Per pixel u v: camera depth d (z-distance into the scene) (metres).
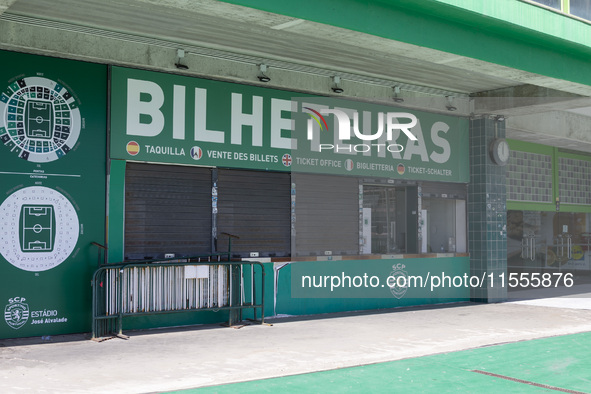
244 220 10.43
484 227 13.40
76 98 8.87
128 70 9.29
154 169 9.54
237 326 9.64
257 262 9.88
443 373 6.88
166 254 9.56
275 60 10.55
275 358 7.38
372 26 8.08
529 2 9.41
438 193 13.24
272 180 10.80
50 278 8.59
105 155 9.08
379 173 12.22
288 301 10.88
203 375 6.52
